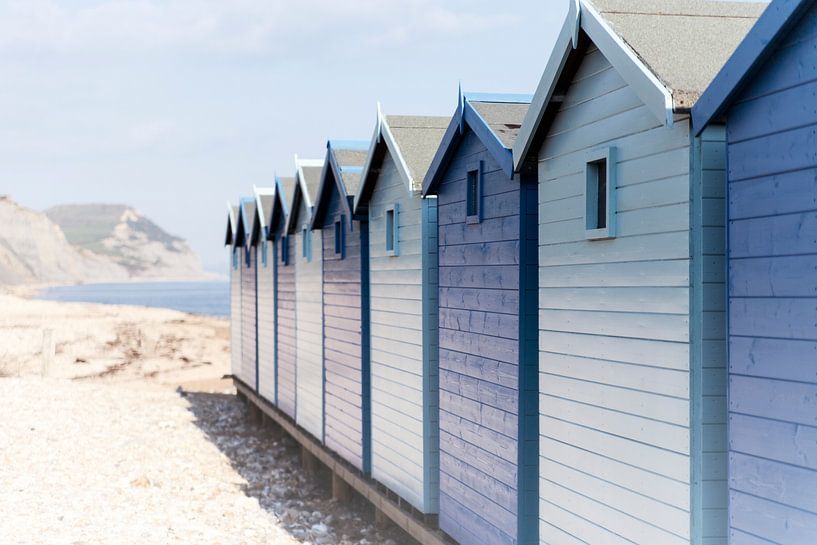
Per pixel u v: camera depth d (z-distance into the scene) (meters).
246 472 17.47
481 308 9.55
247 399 26.33
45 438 18.03
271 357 21.75
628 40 6.75
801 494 5.38
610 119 7.15
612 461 7.22
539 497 8.48
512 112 9.51
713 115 5.91
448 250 10.48
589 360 7.54
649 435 6.73
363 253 13.59
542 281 8.30
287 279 19.78
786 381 5.48
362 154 14.93
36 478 14.49
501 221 9.02
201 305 158.00
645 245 6.73
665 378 6.54
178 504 13.95
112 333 48.91
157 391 28.92
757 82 5.65
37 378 26.36
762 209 5.64
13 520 11.60
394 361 12.36
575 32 7.25
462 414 10.10
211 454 19.02
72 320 57.69
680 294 6.35
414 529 11.30
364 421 13.61
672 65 6.45
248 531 12.67
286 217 18.75
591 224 7.49
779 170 5.50
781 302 5.50
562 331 7.97
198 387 30.86
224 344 47.81
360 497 15.25
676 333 6.40
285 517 13.74
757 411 5.69
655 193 6.61
